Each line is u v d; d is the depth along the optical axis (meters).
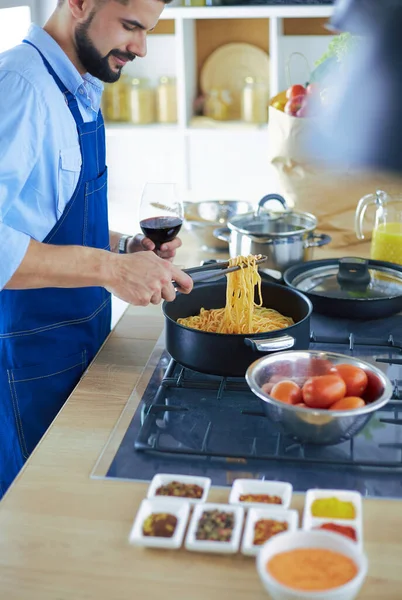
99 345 1.89
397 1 0.67
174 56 3.77
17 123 1.51
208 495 1.14
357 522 1.03
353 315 1.80
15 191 1.53
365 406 1.18
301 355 1.37
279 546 0.90
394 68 0.67
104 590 0.94
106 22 1.57
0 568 0.98
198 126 3.61
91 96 1.76
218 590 0.93
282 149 2.31
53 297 1.75
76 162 1.69
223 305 1.76
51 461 1.24
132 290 1.45
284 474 1.19
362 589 0.93
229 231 2.30
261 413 1.35
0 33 3.46
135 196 3.87
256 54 3.70
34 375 1.76
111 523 1.08
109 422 1.37
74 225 1.75
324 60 2.36
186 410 1.40
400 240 2.04
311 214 2.33
